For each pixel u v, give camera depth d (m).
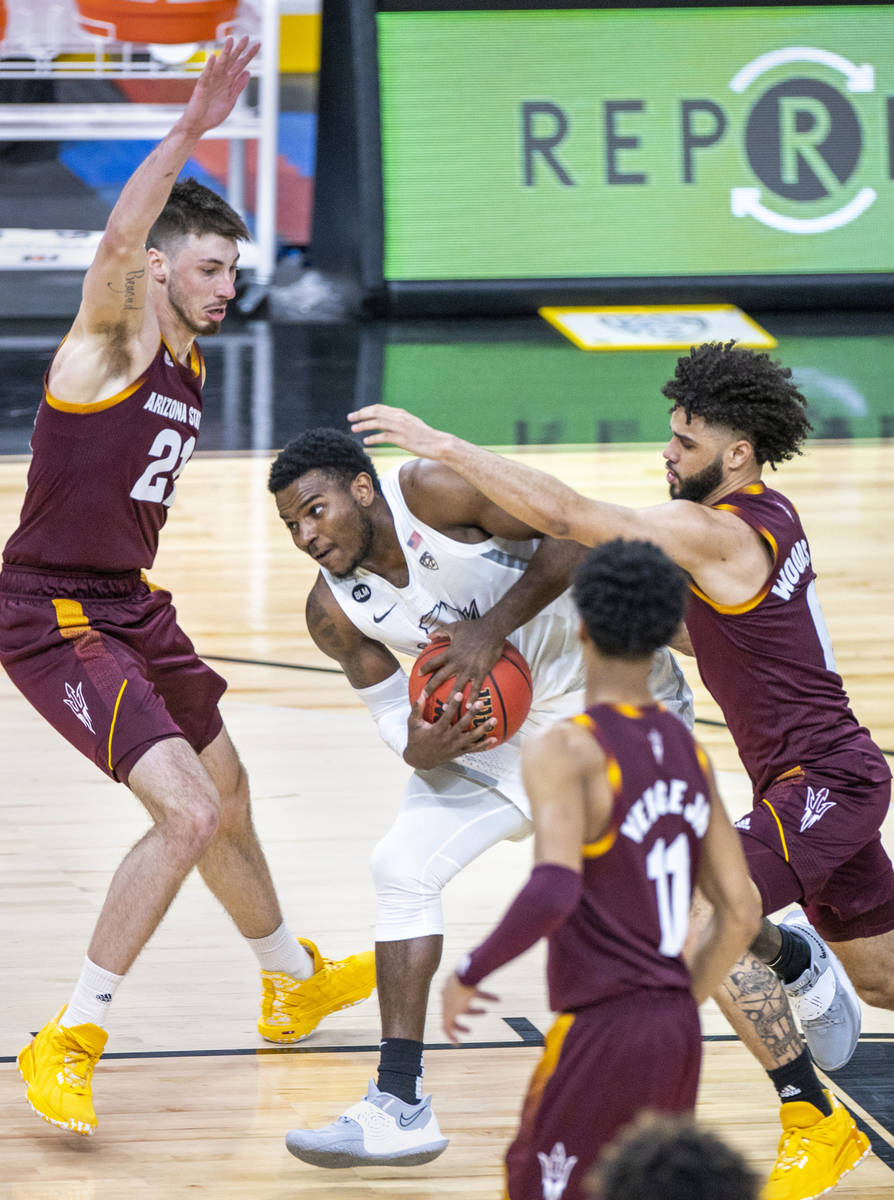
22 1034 13.41
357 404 34.66
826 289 43.22
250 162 44.50
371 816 18.08
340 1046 13.77
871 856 12.24
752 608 11.77
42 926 15.32
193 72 41.34
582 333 40.91
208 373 36.69
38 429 12.63
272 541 27.48
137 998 14.33
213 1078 13.10
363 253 42.00
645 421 34.00
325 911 15.83
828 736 11.95
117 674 12.64
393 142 42.28
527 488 11.34
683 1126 6.48
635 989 8.68
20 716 21.02
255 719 20.72
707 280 42.97
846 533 28.03
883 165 43.84
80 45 40.84
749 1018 11.37
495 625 12.15
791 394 11.98
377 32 42.16
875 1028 14.04
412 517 12.41
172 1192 11.44
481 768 12.68
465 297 42.28
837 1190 11.64
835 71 43.66
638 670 8.95
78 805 18.22
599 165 42.91
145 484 12.85
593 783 8.58
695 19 43.22
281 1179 11.68
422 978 11.98
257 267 42.34
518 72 42.66
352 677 13.31
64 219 44.19
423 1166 11.90
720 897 9.25
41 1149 11.98
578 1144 8.68
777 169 43.34
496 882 16.64
